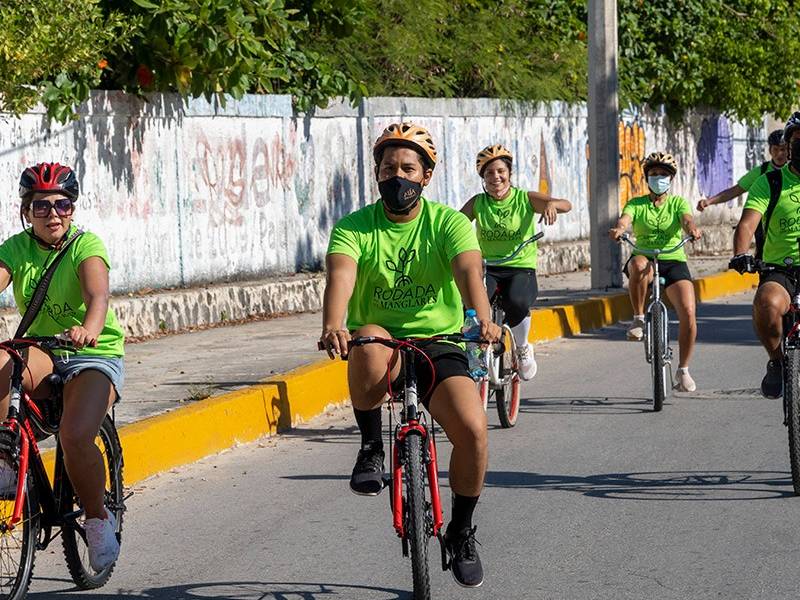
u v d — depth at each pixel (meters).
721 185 36.69
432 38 26.33
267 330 18.03
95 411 7.56
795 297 10.38
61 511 7.80
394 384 7.36
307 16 21.20
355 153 22.53
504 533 9.04
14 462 7.34
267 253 20.72
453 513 7.41
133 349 16.23
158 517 9.78
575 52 29.44
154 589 8.02
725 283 25.67
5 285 7.82
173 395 12.84
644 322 14.62
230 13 17.73
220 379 13.77
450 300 7.54
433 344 7.35
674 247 14.70
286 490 10.55
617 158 23.05
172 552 8.84
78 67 15.62
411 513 6.92
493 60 26.98
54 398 7.77
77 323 7.88
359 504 10.04
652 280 14.42
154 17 17.42
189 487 10.70
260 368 14.53
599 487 10.34
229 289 18.98
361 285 7.53
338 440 12.59
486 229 13.64
